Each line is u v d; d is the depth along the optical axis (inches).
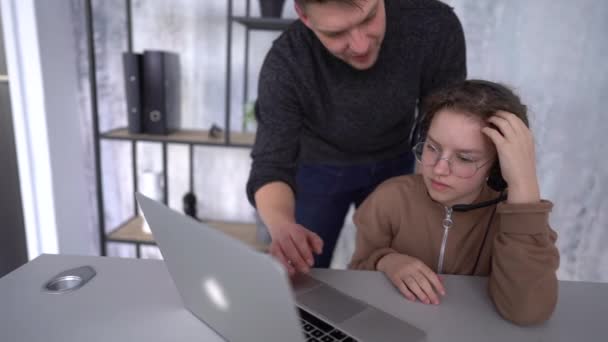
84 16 68.0
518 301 23.7
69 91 69.1
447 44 41.1
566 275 76.2
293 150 40.6
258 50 68.5
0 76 63.2
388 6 38.2
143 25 68.6
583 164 70.6
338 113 42.4
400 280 27.2
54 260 28.7
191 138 62.4
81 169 74.4
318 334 21.3
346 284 27.4
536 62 66.8
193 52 69.5
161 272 27.5
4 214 68.8
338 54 33.5
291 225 30.4
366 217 39.0
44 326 21.8
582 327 23.3
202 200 76.8
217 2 67.1
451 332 22.5
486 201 32.9
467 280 28.1
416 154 33.8
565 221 73.7
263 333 17.6
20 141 63.8
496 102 29.7
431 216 36.0
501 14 65.4
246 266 15.0
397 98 41.7
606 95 67.1
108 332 21.5
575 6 64.1
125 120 72.4
